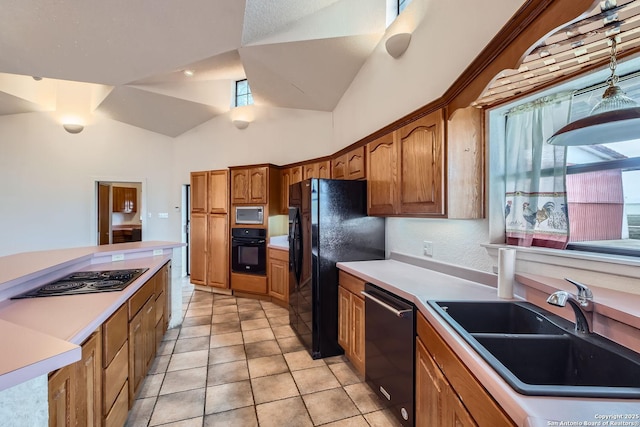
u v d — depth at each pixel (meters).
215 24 2.64
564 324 1.19
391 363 1.81
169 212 5.67
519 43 1.07
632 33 0.98
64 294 1.68
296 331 3.12
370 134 2.78
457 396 1.06
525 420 0.65
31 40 2.83
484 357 0.92
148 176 5.54
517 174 1.70
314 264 2.64
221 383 2.24
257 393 2.12
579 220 1.42
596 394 0.71
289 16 2.77
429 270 2.28
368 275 2.13
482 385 0.88
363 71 3.20
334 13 2.84
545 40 1.04
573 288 1.28
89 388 1.29
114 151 5.35
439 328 1.22
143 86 4.27
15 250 4.82
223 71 4.13
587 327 1.09
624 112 0.96
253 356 2.67
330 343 2.68
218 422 1.82
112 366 1.53
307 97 3.97
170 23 2.62
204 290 4.96
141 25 2.64
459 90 1.56
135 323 1.92
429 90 2.12
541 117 1.57
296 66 3.32
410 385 1.62
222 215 4.68
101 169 5.28
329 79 3.50
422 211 1.92
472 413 0.93
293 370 2.43
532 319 1.35
